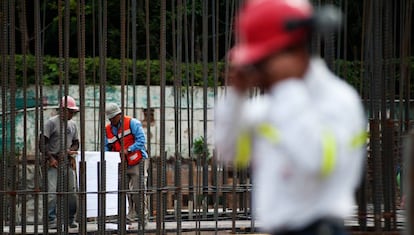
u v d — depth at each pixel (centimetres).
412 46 3581
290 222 736
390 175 1595
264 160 743
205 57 2075
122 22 1681
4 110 1722
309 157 720
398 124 1827
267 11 747
